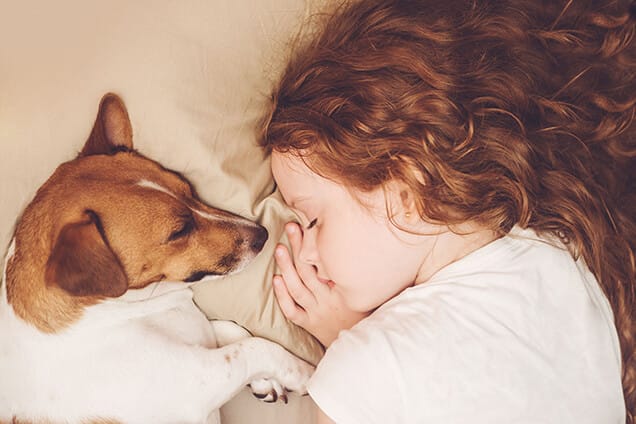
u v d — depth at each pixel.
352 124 1.54
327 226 1.61
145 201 1.62
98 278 1.53
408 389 1.40
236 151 1.72
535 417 1.39
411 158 1.51
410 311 1.47
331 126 1.56
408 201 1.54
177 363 1.70
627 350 1.61
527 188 1.54
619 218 1.64
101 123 1.59
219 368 1.73
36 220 1.58
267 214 1.81
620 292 1.60
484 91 1.51
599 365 1.44
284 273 1.82
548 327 1.44
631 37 1.58
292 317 1.84
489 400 1.39
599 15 1.60
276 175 1.68
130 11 1.60
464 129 1.50
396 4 1.63
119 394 1.64
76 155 1.60
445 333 1.42
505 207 1.52
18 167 1.56
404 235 1.54
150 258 1.67
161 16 1.61
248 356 1.79
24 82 1.56
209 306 1.85
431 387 1.39
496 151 1.52
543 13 1.62
